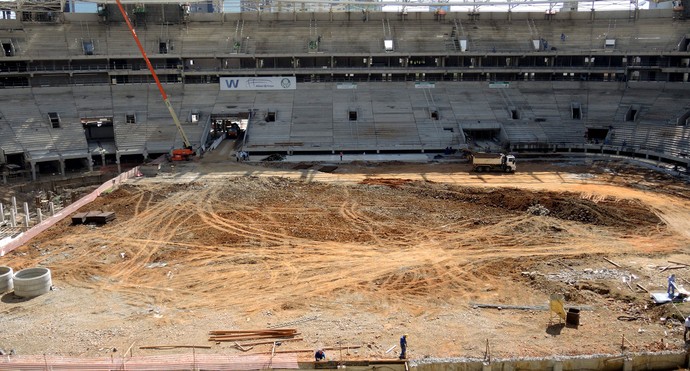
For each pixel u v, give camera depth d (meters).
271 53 79.69
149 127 70.62
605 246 36.34
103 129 73.69
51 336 25.59
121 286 31.31
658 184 52.03
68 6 89.50
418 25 86.94
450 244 37.38
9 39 76.00
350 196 49.75
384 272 32.78
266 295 29.92
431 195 50.00
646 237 37.91
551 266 33.06
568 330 25.58
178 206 46.97
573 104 76.00
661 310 26.94
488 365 22.23
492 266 33.38
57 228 41.59
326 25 86.44
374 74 81.75
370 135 70.38
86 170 64.31
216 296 29.89
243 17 86.38
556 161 63.59
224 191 51.38
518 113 74.94
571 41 82.62
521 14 87.88
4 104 69.75
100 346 24.62
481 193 49.53
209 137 73.25
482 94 79.44
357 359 23.05
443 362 22.50
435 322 26.64
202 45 81.50
